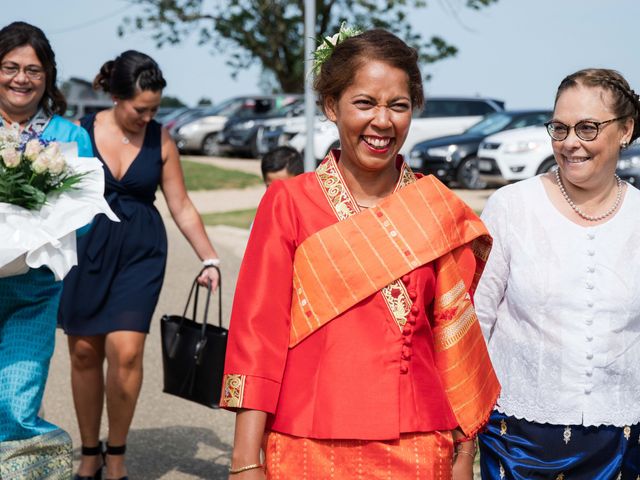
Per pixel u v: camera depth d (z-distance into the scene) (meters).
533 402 3.18
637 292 3.13
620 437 3.18
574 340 3.14
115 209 4.73
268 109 26.27
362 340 2.54
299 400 2.55
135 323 4.65
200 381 4.50
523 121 18.69
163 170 4.94
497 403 3.25
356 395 2.51
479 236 2.74
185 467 5.05
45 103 4.27
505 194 3.27
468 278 2.71
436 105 21.88
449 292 2.66
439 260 2.65
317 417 2.52
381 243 2.57
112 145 4.79
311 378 2.56
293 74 34.59
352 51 2.58
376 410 2.50
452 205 2.65
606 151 3.12
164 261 4.84
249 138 25.23
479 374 2.74
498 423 3.26
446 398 2.65
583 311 3.13
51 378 6.59
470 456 2.79
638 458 3.25
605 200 3.19
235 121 25.78
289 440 2.55
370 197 2.67
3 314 3.73
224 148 25.77
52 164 3.60
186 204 5.05
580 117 3.10
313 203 2.63
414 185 2.64
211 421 5.82
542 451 3.20
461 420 2.70
